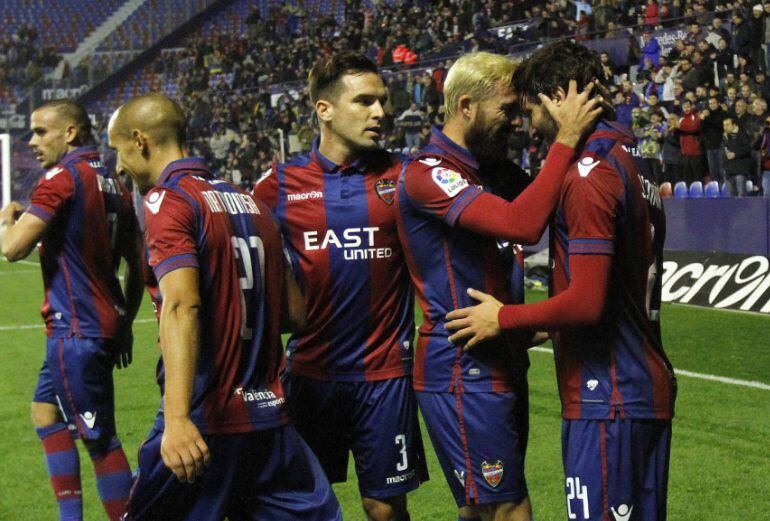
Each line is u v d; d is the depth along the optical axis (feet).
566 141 9.07
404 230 10.52
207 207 9.34
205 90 85.05
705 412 20.77
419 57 64.23
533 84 9.37
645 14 50.67
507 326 9.55
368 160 11.76
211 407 9.18
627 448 9.09
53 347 13.93
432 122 53.42
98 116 87.76
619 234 8.95
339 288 11.58
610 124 9.30
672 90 45.06
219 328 9.28
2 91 97.96
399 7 71.67
